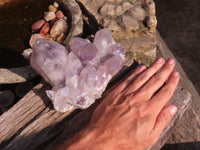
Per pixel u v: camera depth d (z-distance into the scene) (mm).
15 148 302
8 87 491
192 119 428
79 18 435
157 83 322
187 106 358
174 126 344
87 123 305
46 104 337
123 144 275
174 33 866
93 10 477
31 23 507
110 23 460
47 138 311
